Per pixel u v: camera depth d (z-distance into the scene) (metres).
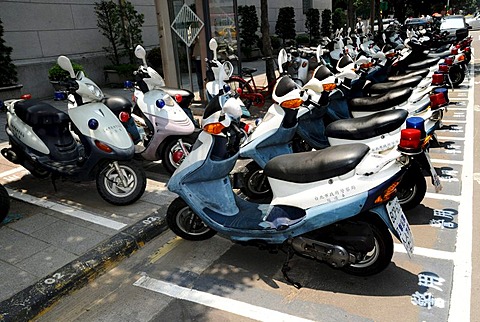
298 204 2.97
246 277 3.24
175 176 3.36
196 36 8.31
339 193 2.82
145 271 3.40
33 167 4.85
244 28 18.69
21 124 4.64
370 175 2.78
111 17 12.72
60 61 4.14
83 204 4.48
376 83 6.16
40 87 11.17
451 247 3.43
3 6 10.40
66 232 3.87
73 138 4.85
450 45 10.57
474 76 11.60
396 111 3.93
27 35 11.01
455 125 6.95
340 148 2.95
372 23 17.58
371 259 2.97
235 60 8.80
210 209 3.38
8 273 3.25
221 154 3.32
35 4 11.12
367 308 2.78
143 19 13.65
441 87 4.65
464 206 4.12
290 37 21.19
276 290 3.05
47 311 2.95
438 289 2.93
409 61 8.43
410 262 3.26
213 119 3.15
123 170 4.29
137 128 5.44
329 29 24.77
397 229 2.79
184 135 5.01
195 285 3.18
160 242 3.86
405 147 2.70
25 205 4.49
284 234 3.01
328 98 4.71
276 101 3.98
